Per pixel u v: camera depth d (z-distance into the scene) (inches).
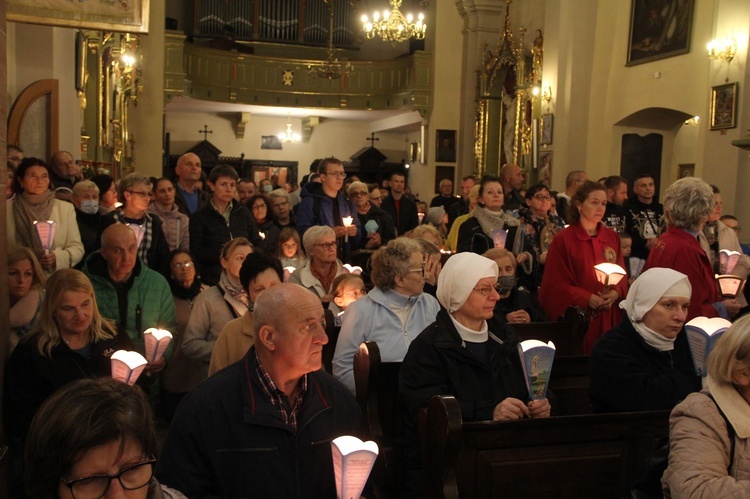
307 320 90.7
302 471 90.4
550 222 252.1
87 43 400.8
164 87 666.8
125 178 216.2
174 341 181.5
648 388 118.9
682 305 121.3
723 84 428.5
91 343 139.0
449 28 716.7
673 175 559.2
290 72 767.1
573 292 185.5
